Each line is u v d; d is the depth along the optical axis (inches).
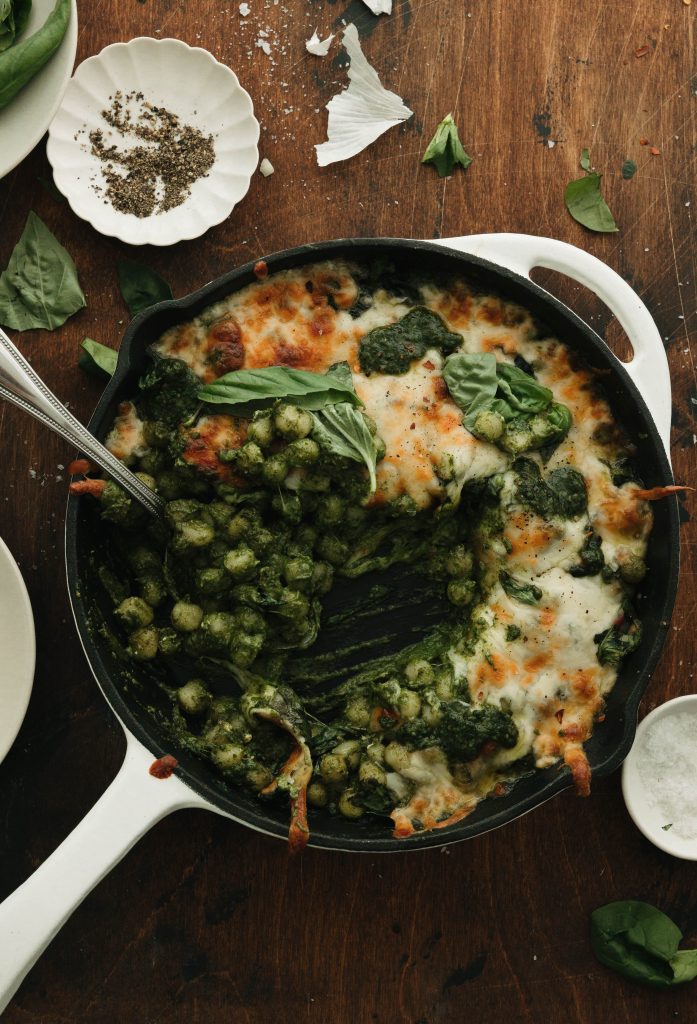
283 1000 29.3
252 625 27.5
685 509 29.8
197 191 29.2
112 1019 29.1
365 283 27.9
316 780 27.7
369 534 28.4
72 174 28.9
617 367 27.2
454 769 27.4
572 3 29.9
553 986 29.5
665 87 29.8
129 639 28.0
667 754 29.0
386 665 28.8
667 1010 29.5
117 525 28.0
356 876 29.5
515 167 29.8
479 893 29.5
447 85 29.7
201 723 28.3
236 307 27.6
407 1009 29.4
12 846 29.0
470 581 28.2
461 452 27.3
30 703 29.2
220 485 27.5
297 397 27.0
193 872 29.3
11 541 29.1
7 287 29.0
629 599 27.9
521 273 27.9
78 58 29.4
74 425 25.5
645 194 29.9
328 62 29.7
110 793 26.3
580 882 29.6
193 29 29.5
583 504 27.8
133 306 29.2
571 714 27.5
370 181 29.6
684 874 29.6
